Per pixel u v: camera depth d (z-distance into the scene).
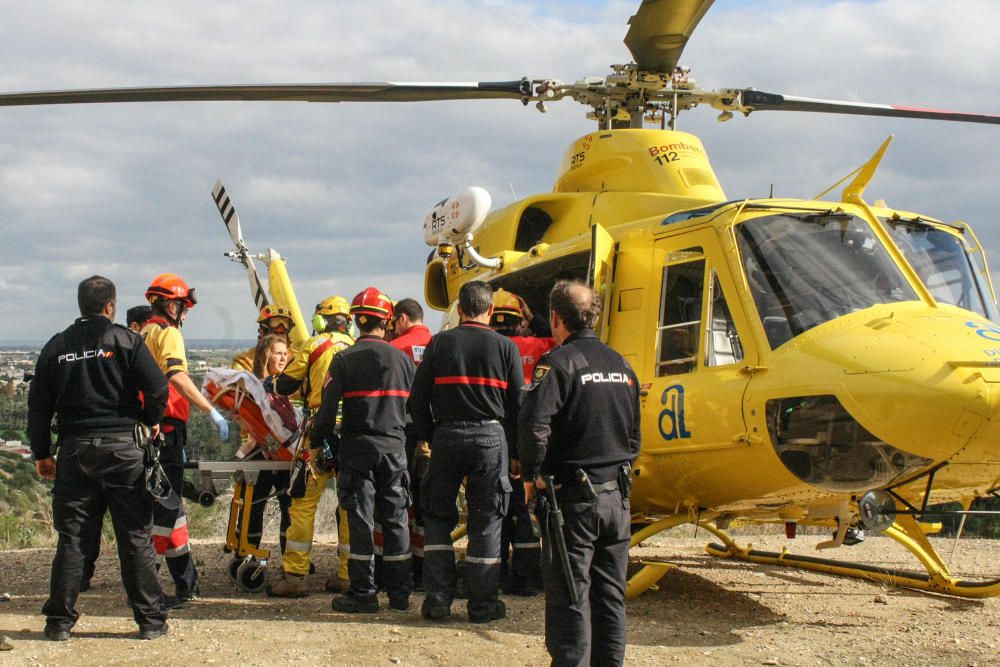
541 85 8.30
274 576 7.27
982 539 10.23
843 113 9.06
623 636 4.05
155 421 5.10
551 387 3.96
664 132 8.09
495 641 5.09
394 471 5.92
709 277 5.98
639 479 6.28
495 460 5.58
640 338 6.36
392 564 5.94
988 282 6.64
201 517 11.38
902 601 6.58
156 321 6.14
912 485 5.29
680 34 7.82
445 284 9.23
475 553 5.60
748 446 5.50
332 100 8.07
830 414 5.14
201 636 5.14
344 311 6.66
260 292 10.54
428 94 8.05
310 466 6.12
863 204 6.22
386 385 5.89
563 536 3.92
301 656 4.75
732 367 5.71
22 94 7.54
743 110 8.76
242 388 6.39
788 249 5.86
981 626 5.76
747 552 8.38
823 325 5.52
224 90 7.62
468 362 5.56
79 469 4.90
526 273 7.56
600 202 7.73
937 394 4.82
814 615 6.09
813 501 5.80
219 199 10.76
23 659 4.62
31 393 4.98
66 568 4.94
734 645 5.20
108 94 7.57
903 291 5.76
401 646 4.96
